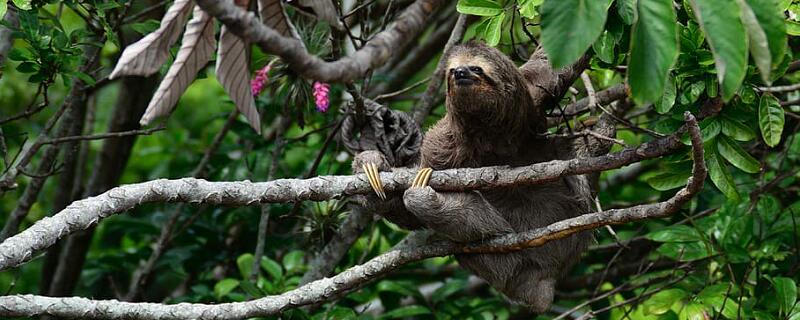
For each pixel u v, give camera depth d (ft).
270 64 33.94
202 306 31.30
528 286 37.35
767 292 41.14
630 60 21.38
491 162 36.60
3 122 39.81
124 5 40.81
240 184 30.76
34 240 28.53
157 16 51.29
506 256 36.78
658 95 21.07
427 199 33.04
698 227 42.75
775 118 31.22
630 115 47.80
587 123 36.06
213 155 54.29
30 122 62.54
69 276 55.93
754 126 36.40
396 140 37.17
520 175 32.14
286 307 32.35
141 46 22.72
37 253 31.78
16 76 64.59
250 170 50.24
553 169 31.40
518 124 34.99
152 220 57.11
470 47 34.68
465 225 33.94
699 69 30.68
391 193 35.09
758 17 20.93
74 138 41.78
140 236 58.95
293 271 48.44
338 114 48.11
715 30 20.36
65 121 47.93
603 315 49.06
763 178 45.21
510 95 34.19
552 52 20.75
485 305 48.24
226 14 18.38
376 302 56.65
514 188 37.04
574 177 37.50
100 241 64.85
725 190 32.50
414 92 61.62
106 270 56.08
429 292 52.60
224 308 31.53
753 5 20.98
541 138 36.11
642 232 51.26
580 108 39.75
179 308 30.99
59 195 57.72
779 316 38.52
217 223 54.65
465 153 36.29
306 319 41.04
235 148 54.29
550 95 35.14
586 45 20.70
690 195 28.17
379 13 51.34
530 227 37.55
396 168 34.65
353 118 37.35
